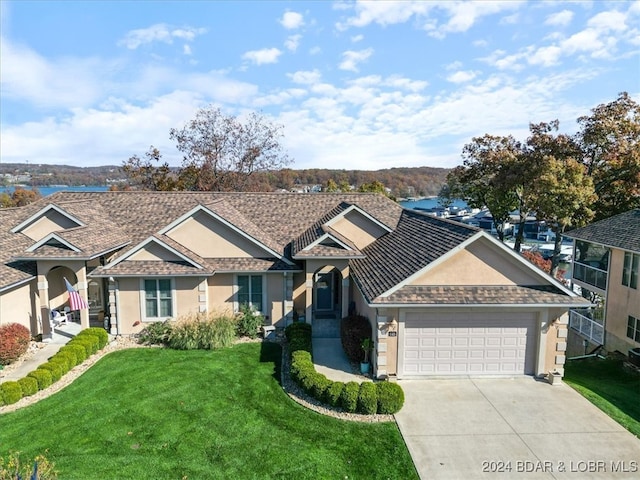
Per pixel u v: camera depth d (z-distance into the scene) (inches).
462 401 568.4
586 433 497.0
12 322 733.9
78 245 762.2
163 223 951.0
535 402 567.5
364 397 531.2
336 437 487.2
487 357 637.9
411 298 594.2
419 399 572.7
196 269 790.5
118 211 987.9
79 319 892.6
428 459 447.8
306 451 460.1
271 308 852.0
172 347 761.0
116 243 847.7
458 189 1893.5
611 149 1373.0
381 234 927.0
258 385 617.0
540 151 1501.0
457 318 625.3
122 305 805.2
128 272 773.9
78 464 434.3
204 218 847.7
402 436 489.1
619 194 1467.8
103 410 542.9
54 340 784.9
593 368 736.3
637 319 804.6
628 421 524.4
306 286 815.1
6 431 494.3
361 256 789.9
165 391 595.2
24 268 781.3
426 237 745.6
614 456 455.2
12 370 662.5
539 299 605.6
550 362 635.5
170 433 492.4
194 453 455.8
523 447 469.4
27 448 461.4
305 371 600.4
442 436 489.1
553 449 465.7
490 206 1721.2
